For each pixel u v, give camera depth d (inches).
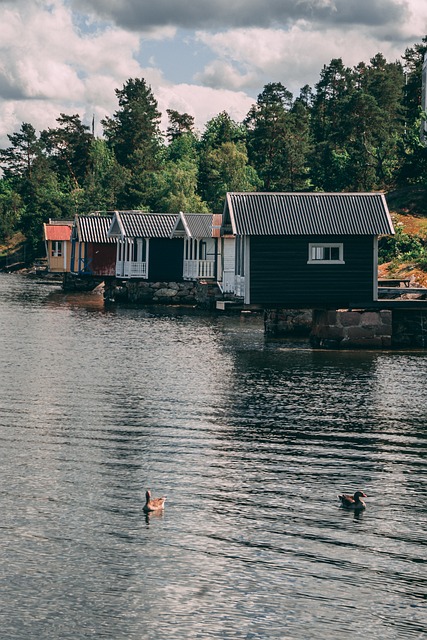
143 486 919.7
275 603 681.0
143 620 656.4
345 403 1306.6
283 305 1790.1
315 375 1523.1
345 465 999.0
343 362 1654.8
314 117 6382.9
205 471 971.3
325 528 813.9
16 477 941.2
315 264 1787.6
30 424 1175.0
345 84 6550.2
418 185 3484.3
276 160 4650.6
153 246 3125.0
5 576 713.6
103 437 1108.5
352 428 1160.8
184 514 842.2
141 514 840.9
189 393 1380.4
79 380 1496.1
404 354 1743.4
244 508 860.0
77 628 644.7
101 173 6540.4
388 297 2025.1
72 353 1814.7
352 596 691.4
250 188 4955.7
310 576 722.2
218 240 2999.5
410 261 2760.8
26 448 1054.4
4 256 6063.0
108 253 3634.4
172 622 653.9
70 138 7165.4
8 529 799.7
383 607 677.3
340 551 767.1
